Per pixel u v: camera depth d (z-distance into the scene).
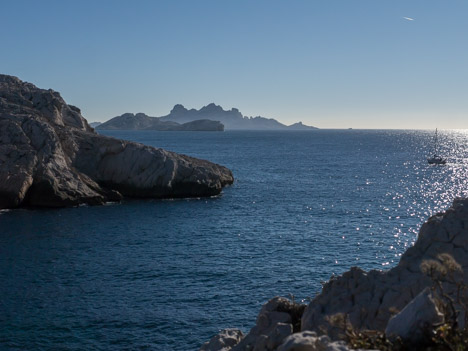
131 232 60.88
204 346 17.00
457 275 12.77
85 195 79.69
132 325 32.78
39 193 76.31
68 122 101.25
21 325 32.53
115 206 79.44
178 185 88.75
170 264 46.66
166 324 33.03
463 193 98.06
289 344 8.13
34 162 77.75
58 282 41.19
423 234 14.68
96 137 90.81
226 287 40.28
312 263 47.41
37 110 95.25
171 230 62.22
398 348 8.95
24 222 65.56
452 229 14.16
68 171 81.50
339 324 10.45
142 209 77.06
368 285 13.65
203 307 36.03
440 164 167.12
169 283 41.12
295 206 80.94
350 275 14.21
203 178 90.50
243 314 34.94
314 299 14.21
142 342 30.55
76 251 51.44
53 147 82.38
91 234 59.53
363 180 119.31
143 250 52.12
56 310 35.06
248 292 39.22
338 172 138.38
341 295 13.70
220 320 33.88
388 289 13.29
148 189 87.00
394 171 142.38
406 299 12.84
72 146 87.44
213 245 54.53
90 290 39.28
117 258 48.81
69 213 72.56
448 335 8.89
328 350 7.71
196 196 90.00
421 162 176.50
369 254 50.97
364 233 60.78
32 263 46.72
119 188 87.38
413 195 94.69
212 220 68.75
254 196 91.94
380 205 82.50
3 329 31.88
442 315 9.24
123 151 88.00
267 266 46.19
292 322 14.90
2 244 53.91
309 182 114.44
